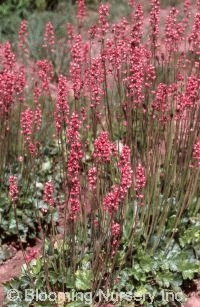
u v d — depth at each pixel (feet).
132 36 4.26
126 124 4.13
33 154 4.05
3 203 4.24
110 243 3.61
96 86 3.97
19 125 4.47
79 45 4.06
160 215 4.04
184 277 3.76
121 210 3.49
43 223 4.28
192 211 4.13
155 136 4.02
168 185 3.93
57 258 3.74
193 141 4.04
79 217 3.75
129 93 4.03
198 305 3.75
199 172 4.08
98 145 3.34
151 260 3.76
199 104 4.08
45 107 5.16
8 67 4.29
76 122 3.41
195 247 3.93
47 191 3.30
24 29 5.12
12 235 4.22
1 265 4.05
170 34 4.56
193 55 4.68
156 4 4.44
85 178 3.89
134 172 4.04
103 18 4.30
